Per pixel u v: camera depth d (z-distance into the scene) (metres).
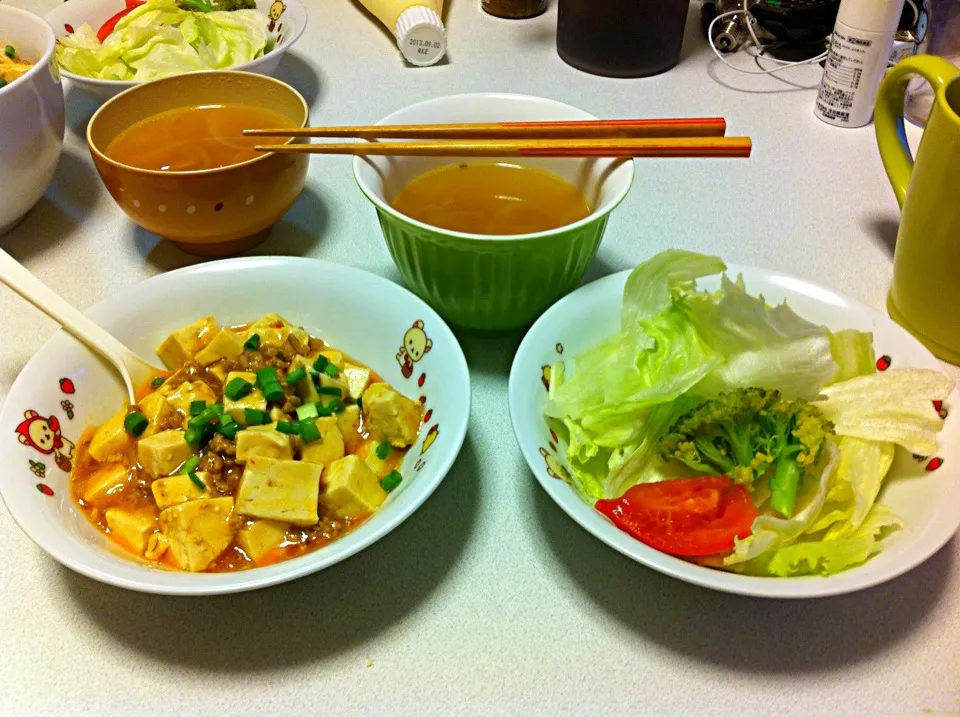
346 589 0.34
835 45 0.56
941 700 0.31
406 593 0.34
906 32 0.61
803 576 0.31
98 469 0.36
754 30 0.66
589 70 0.64
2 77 0.49
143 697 0.31
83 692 0.31
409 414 0.37
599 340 0.39
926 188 0.38
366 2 0.69
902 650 0.32
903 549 0.31
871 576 0.29
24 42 0.51
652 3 0.59
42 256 0.48
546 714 0.31
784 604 0.33
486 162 0.44
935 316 0.41
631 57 0.62
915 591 0.34
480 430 0.40
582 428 0.36
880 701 0.31
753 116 0.60
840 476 0.34
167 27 0.57
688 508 0.33
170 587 0.29
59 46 0.57
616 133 0.39
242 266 0.41
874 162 0.55
